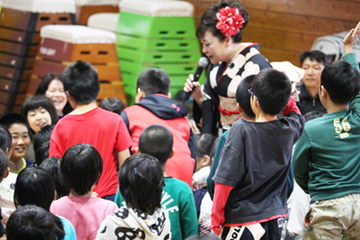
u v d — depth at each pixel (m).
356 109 7.50
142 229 6.17
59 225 5.73
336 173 7.35
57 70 14.77
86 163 6.83
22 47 15.30
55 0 15.49
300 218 8.39
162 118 8.86
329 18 13.55
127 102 15.12
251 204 6.86
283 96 6.77
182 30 14.84
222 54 8.96
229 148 6.78
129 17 15.06
